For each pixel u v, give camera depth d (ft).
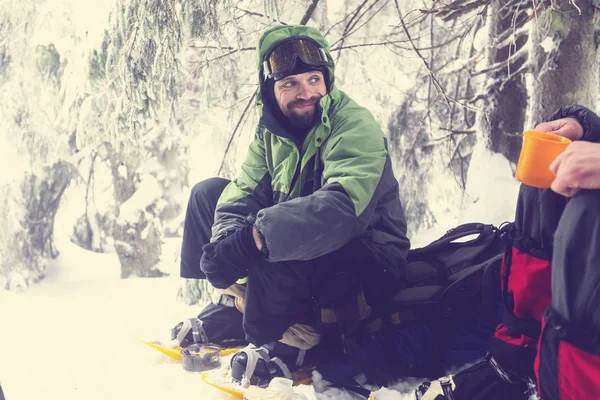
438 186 19.42
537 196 5.07
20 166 18.12
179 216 22.57
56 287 17.31
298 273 6.54
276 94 7.23
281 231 6.19
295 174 7.34
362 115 7.04
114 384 7.59
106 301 13.89
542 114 11.39
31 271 18.30
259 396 6.43
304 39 7.16
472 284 6.41
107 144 19.71
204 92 14.39
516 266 5.21
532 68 11.62
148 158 22.06
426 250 7.40
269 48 7.25
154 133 21.54
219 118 21.24
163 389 7.25
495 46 12.86
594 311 4.33
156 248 18.58
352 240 6.71
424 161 17.11
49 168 18.72
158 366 8.09
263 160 7.82
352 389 6.59
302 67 7.04
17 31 17.47
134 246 18.43
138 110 12.70
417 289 6.64
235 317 8.25
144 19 12.13
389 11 18.95
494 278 6.32
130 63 12.41
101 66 14.74
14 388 7.70
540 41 11.51
